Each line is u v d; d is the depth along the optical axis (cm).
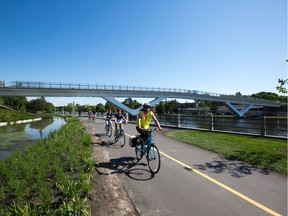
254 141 1111
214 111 11231
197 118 1800
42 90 4297
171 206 435
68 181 478
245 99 8225
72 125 2108
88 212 389
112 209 422
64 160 730
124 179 581
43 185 493
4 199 459
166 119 2269
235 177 596
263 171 647
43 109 9750
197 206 434
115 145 1080
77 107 10094
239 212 411
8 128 2870
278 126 1227
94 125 2519
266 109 10419
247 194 488
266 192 499
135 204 443
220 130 1567
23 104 8344
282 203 447
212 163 732
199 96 6762
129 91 5306
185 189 516
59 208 393
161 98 5909
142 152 715
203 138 1216
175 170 657
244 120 1402
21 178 561
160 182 560
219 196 479
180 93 6275
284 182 560
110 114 1487
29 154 783
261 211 415
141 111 702
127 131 1728
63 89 4500
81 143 1004
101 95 4931
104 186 527
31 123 3912
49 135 1404
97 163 703
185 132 1543
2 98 7400
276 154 801
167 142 1135
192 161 758
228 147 953
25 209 367
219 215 401
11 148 1299
